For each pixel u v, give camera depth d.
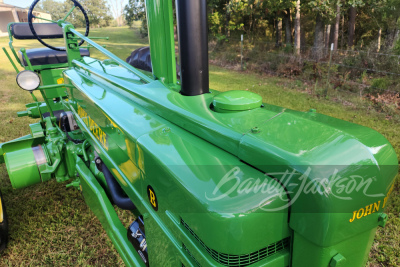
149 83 1.66
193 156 1.12
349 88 7.52
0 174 3.72
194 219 0.97
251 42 14.59
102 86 2.04
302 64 9.54
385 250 2.39
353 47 10.91
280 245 1.02
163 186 1.15
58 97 3.92
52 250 2.50
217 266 0.95
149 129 1.37
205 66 1.45
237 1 13.30
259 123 1.15
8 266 2.34
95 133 1.99
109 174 2.15
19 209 3.01
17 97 7.45
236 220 0.86
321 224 0.89
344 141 0.98
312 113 1.23
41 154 2.66
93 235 2.66
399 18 9.84
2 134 4.87
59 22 2.82
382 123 5.14
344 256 1.03
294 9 13.14
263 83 8.68
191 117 1.29
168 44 1.55
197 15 1.35
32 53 3.66
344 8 11.31
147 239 1.45
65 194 3.23
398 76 7.41
